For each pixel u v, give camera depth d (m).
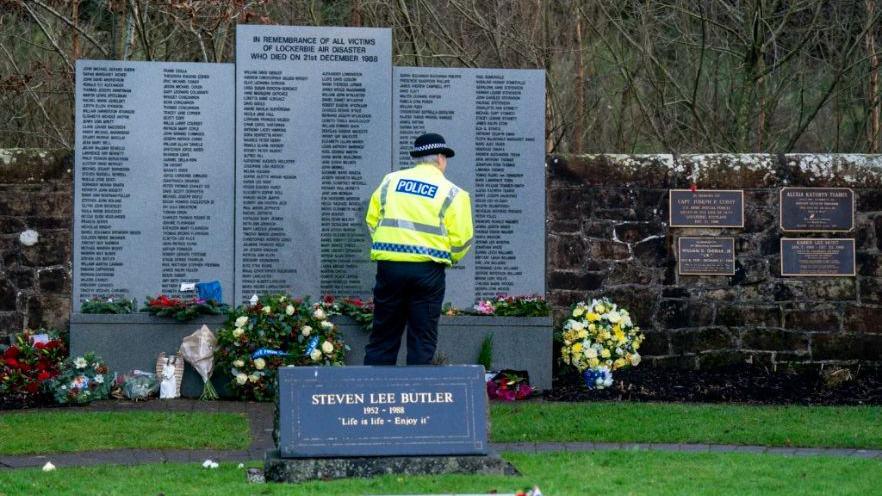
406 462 6.90
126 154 11.56
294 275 11.71
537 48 16.19
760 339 12.20
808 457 7.87
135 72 11.59
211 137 11.66
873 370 12.16
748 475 7.04
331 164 11.77
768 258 12.22
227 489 6.48
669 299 12.20
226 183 11.68
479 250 12.02
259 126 11.70
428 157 8.52
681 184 12.22
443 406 7.05
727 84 18.30
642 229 12.20
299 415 6.93
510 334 11.30
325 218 11.75
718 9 17.62
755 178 12.23
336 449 6.89
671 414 9.83
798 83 18.62
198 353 10.87
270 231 11.70
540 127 12.09
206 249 11.64
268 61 11.72
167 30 17.70
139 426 9.16
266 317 10.96
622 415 9.76
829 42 17.55
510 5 17.19
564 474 6.98
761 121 16.78
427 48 17.12
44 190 11.66
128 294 11.54
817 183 12.25
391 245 8.33
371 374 7.06
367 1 16.69
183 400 10.80
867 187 12.26
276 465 6.81
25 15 17.42
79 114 11.53
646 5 17.20
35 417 9.53
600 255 12.17
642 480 6.84
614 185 12.20
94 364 10.71
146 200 11.59
